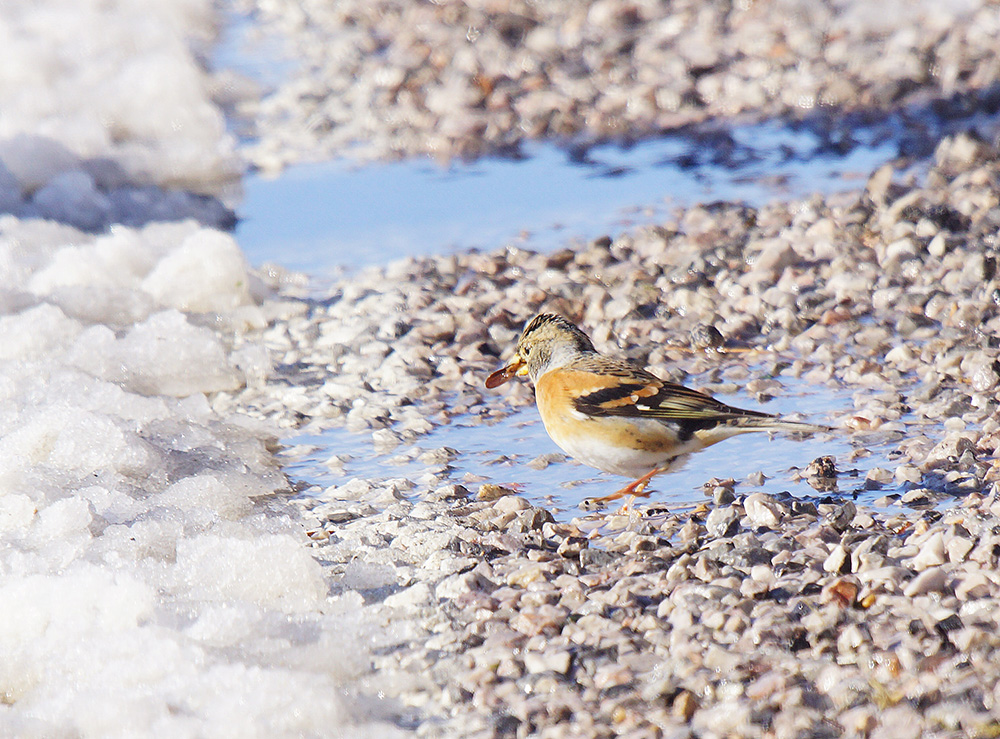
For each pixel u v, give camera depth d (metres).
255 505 10.47
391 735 7.12
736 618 7.82
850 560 8.49
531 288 15.56
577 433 10.04
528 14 30.36
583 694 7.36
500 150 22.36
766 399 12.20
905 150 20.19
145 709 7.26
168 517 9.86
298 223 18.94
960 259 14.95
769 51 26.06
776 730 6.82
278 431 12.13
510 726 7.14
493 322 14.75
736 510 9.70
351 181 21.03
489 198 19.73
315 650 7.99
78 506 9.75
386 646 8.10
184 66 24.34
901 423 11.36
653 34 28.22
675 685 7.27
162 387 13.05
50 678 7.77
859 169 19.67
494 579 8.89
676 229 17.41
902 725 6.72
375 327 14.73
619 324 14.38
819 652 7.49
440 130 23.45
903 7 27.89
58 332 13.64
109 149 21.73
